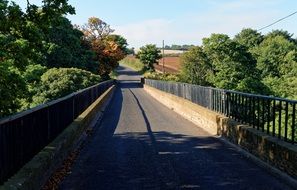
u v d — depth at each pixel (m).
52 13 8.84
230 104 13.27
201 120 16.48
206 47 66.56
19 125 6.61
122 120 18.59
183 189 7.38
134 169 8.93
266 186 7.54
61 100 10.26
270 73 72.19
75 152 10.56
